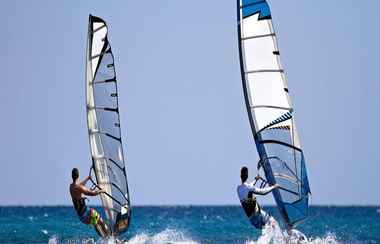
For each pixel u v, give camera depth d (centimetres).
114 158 6638
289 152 6359
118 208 6675
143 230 10988
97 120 6606
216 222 14612
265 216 6188
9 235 8525
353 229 10988
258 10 6344
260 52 6359
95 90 6606
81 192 6328
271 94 6353
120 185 6675
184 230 10638
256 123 6391
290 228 6431
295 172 6375
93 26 6588
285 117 6344
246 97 6397
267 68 6353
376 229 11031
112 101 6606
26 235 8538
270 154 6381
